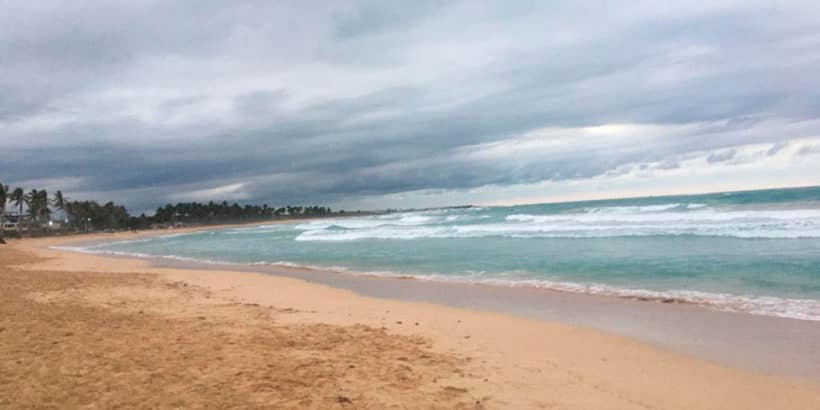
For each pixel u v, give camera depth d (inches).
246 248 1429.6
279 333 347.9
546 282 571.8
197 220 6058.1
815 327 341.4
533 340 333.1
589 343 324.8
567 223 1332.4
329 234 1769.2
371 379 246.7
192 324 377.4
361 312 438.3
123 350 293.3
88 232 4274.1
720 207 1424.7
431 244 1117.1
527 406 214.8
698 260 638.5
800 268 543.2
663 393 233.3
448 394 227.9
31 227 3809.1
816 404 219.6
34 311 420.2
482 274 657.0
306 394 223.0
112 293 552.1
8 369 252.2
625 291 495.8
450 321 396.2
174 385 231.9
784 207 1268.5
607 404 218.8
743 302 421.1
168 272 812.6
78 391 221.5
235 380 240.2
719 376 258.1
